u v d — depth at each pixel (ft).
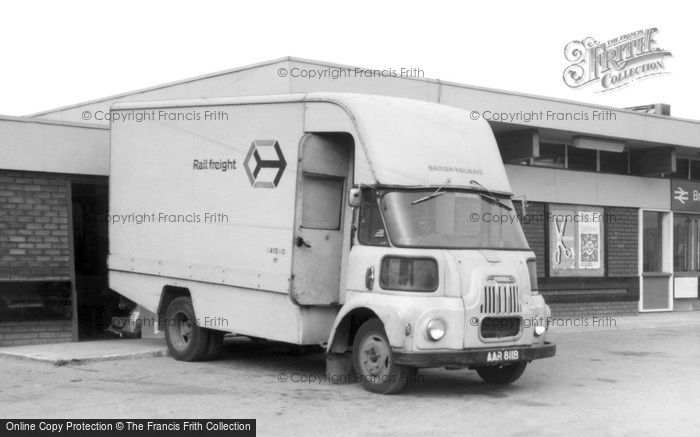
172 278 41.47
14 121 44.75
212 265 39.32
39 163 45.47
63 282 46.16
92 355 41.22
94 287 53.11
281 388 34.22
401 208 33.09
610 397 33.58
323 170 35.86
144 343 46.24
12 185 44.93
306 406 30.50
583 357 46.29
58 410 29.43
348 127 34.30
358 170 34.06
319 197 35.83
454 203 33.91
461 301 31.94
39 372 37.91
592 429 27.48
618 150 66.95
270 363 41.57
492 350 32.27
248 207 37.70
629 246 71.72
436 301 31.76
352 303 33.55
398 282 32.27
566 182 66.59
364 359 33.47
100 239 52.95
